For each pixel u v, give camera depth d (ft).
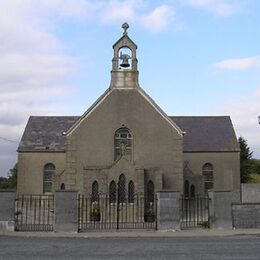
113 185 111.86
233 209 86.17
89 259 49.08
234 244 63.57
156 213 83.82
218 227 84.02
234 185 147.95
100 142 117.60
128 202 110.83
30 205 127.44
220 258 49.75
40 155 145.59
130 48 121.80
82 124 118.21
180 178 116.37
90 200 110.11
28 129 153.38
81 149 117.19
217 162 149.07
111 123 118.32
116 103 119.14
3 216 81.10
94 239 71.51
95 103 118.83
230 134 154.92
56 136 150.82
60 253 54.13
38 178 144.46
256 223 86.17
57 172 143.33
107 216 109.81
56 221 79.71
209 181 148.66
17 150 145.38
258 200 119.03
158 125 118.52
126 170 112.16
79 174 116.26
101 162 116.88
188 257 50.60
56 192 80.48
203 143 151.33
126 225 96.78
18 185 143.95
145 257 50.65
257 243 64.69
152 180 114.21
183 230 82.53
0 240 69.05
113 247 60.39
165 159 117.29
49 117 159.53
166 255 52.34
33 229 83.97
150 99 119.34
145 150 117.50
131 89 119.96
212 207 84.94
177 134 118.32
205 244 63.67
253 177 238.48
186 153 149.07
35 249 57.98
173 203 82.48
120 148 117.50
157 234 76.79
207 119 161.58
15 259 48.91
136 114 118.83
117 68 120.98
